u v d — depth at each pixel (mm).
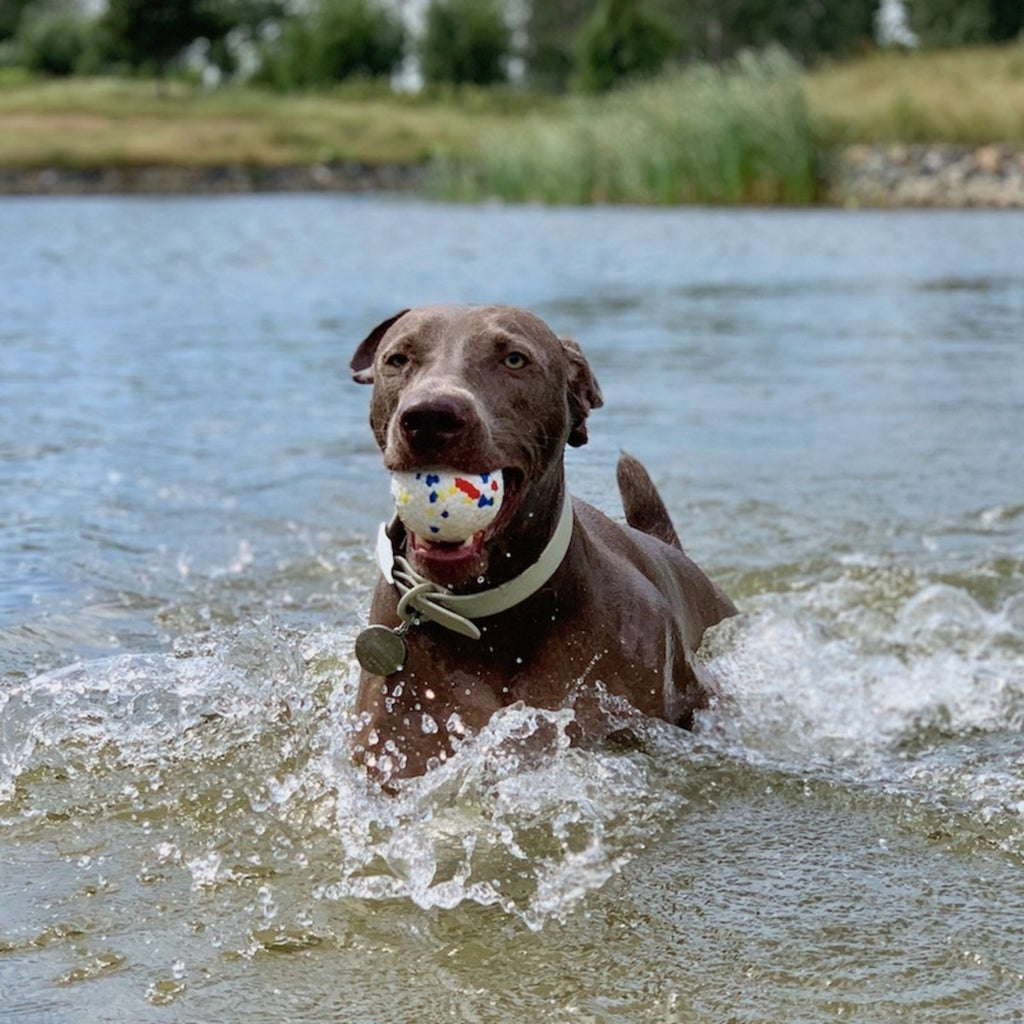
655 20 54938
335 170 41844
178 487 6531
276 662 4184
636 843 3250
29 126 45844
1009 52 34219
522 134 33906
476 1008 2557
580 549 3668
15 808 3393
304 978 2658
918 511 6402
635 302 13719
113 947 2760
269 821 3336
